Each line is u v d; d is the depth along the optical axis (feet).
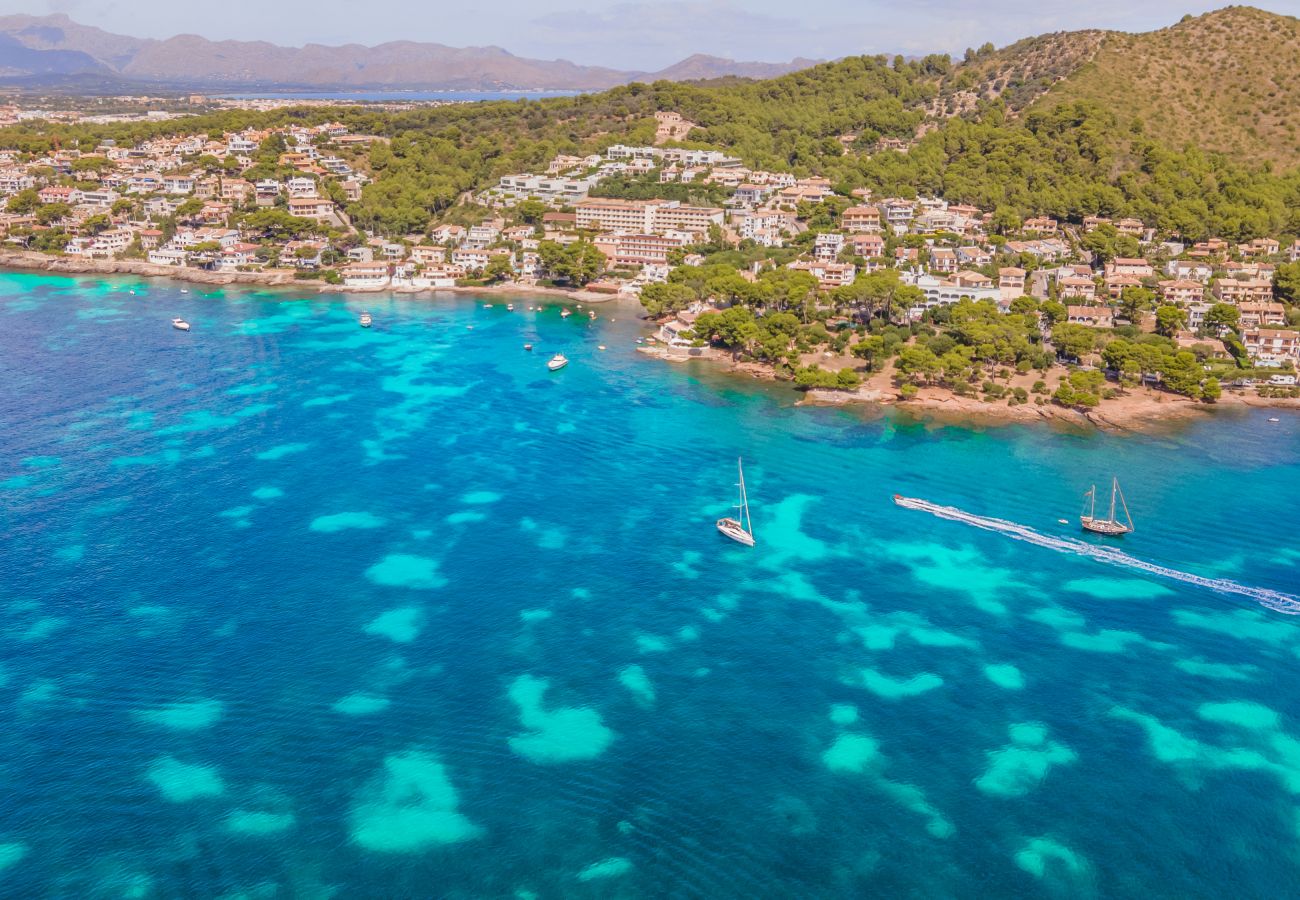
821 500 581.94
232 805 338.54
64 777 347.97
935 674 417.49
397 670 411.54
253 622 442.50
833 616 459.32
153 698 390.42
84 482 584.81
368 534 528.22
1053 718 390.83
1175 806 345.72
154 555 499.10
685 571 497.46
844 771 360.89
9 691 391.65
